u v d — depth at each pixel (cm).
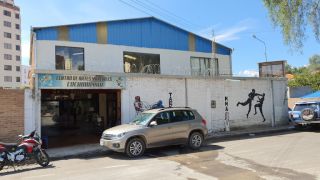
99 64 2159
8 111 1477
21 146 1141
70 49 2080
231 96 2183
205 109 2061
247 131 2102
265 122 2345
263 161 1123
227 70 2717
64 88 1603
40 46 1989
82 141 1814
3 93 1470
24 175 1045
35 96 1540
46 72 1556
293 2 1578
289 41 1612
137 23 2331
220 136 1928
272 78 2406
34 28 1977
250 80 2288
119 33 2256
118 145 1302
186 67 2519
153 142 1364
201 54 2606
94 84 1684
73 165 1193
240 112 2220
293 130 2169
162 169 1049
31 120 1528
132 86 1808
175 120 1446
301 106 2172
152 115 1403
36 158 1167
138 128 1339
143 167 1098
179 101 1961
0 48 9625
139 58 2323
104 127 2228
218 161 1154
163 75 1903
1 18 9694
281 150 1336
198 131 1502
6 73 9719
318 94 3069
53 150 1527
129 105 1794
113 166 1140
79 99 2311
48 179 971
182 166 1087
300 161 1095
